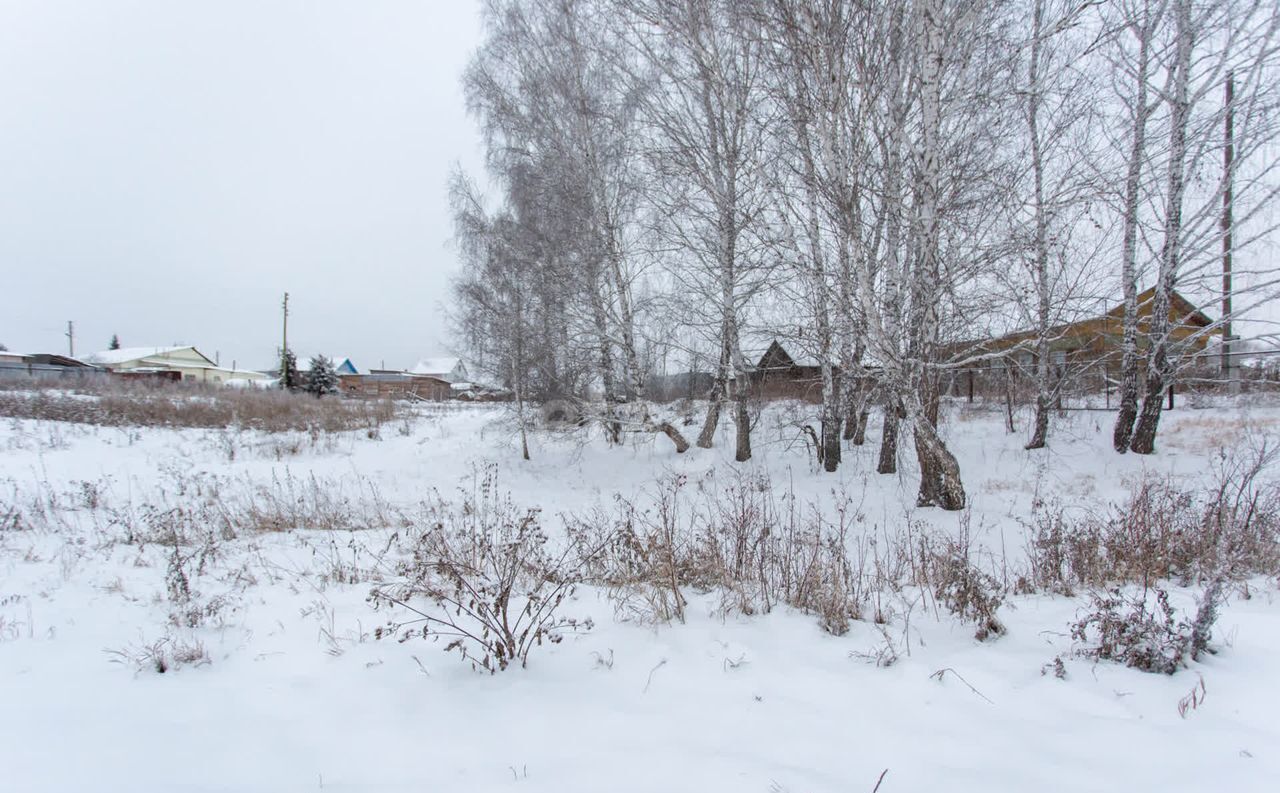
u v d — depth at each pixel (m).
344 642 3.54
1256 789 2.00
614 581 4.71
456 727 2.55
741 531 4.98
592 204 12.23
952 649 3.35
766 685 2.91
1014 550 6.84
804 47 7.58
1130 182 9.81
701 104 10.07
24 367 33.88
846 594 4.07
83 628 3.72
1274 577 4.61
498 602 3.28
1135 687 2.78
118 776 2.18
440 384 42.75
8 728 2.49
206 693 2.87
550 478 12.28
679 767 2.21
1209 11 8.95
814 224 8.79
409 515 9.32
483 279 13.53
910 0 7.58
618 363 13.45
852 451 12.72
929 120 7.44
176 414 17.50
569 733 2.49
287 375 36.69
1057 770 2.15
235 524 7.89
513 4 12.77
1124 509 7.21
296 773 2.22
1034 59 8.57
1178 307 13.12
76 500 9.09
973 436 13.14
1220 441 10.62
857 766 2.21
